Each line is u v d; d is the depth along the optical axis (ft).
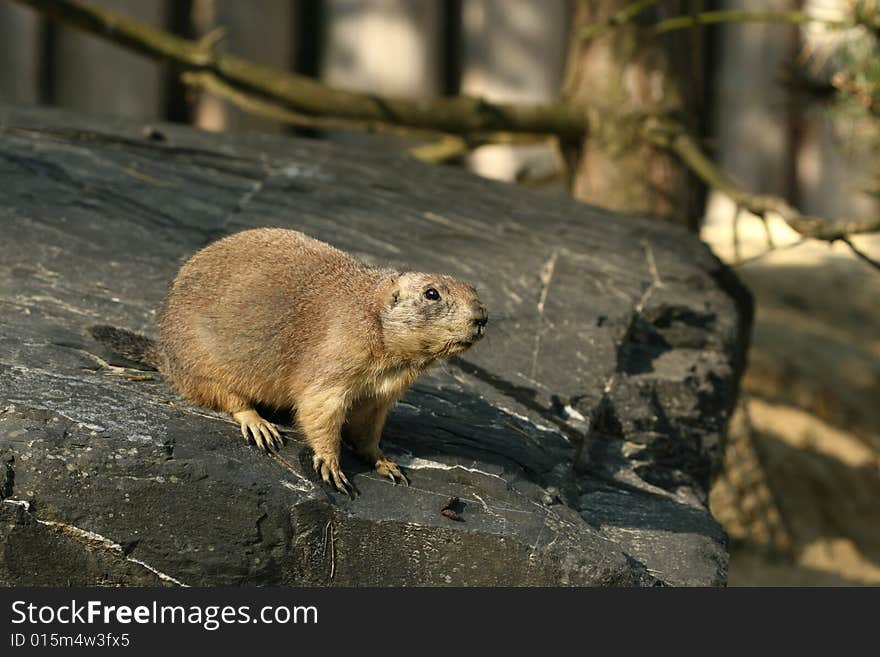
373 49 64.03
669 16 48.03
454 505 23.68
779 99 65.16
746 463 50.62
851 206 66.28
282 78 45.75
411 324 23.15
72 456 21.75
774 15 42.24
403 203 38.52
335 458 23.68
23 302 28.58
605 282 35.55
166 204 35.35
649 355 33.60
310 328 23.97
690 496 29.48
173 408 24.22
